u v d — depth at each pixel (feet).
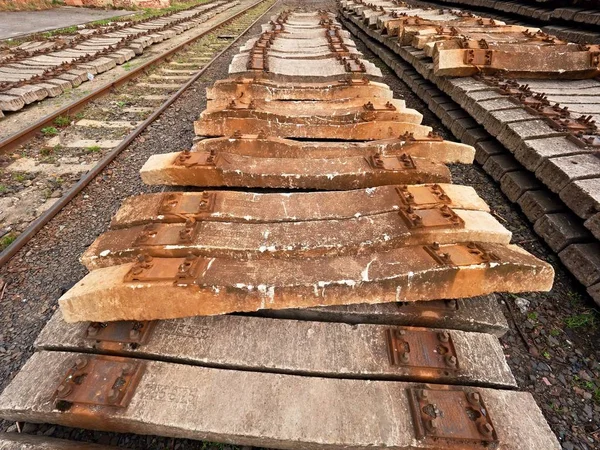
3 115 17.52
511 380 5.87
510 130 10.78
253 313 6.84
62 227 11.02
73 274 9.37
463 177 12.91
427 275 6.08
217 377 5.72
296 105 13.39
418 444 5.04
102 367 5.81
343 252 6.77
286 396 5.51
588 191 8.21
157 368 5.83
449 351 6.06
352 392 5.57
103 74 24.29
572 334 8.00
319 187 9.34
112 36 32.09
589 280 8.32
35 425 6.05
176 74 25.39
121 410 5.35
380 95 14.55
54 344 6.25
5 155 14.39
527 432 5.25
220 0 73.46
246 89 14.30
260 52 18.24
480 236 6.93
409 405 5.45
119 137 16.33
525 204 10.70
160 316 6.17
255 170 9.19
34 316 8.25
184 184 9.37
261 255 6.67
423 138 10.72
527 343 7.72
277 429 5.16
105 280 6.00
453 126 15.07
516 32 19.22
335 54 18.24
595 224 7.99
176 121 17.74
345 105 13.53
